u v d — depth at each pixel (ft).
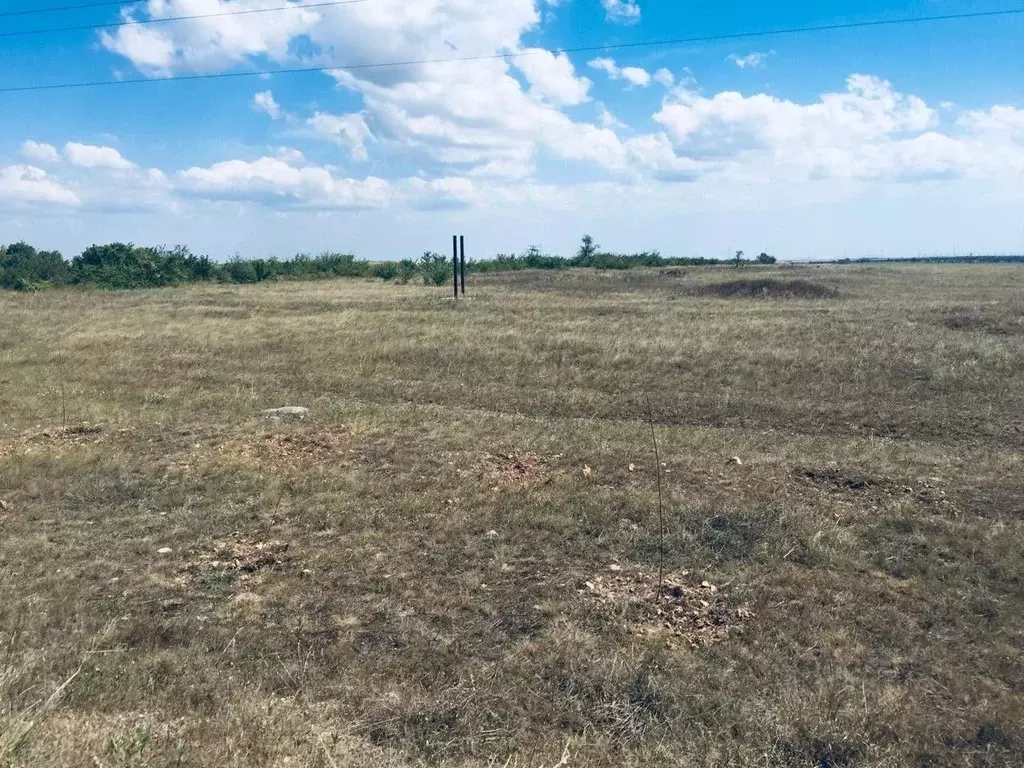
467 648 18.11
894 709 15.23
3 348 68.74
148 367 59.16
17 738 12.19
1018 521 25.14
